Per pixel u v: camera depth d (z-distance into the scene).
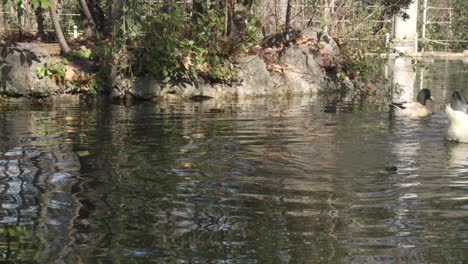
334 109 12.93
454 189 6.54
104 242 5.10
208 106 13.52
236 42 16.86
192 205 6.02
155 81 15.14
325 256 4.80
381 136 9.48
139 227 5.43
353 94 16.33
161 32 15.74
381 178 6.98
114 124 10.71
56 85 14.93
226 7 16.62
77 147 8.61
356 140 9.16
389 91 16.81
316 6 19.38
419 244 5.03
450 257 4.77
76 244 5.06
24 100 14.38
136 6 15.80
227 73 15.87
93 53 15.85
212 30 16.44
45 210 5.89
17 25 20.50
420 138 9.34
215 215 5.73
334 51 18.05
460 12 36.56
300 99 15.03
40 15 20.06
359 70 18.09
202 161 7.77
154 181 6.85
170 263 4.69
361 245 5.02
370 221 5.57
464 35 35.22
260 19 19.00
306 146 8.70
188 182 6.80
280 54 17.47
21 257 4.81
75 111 12.51
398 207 5.95
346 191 6.47
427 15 35.59
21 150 8.42
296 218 5.65
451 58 29.95
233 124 10.74
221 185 6.69
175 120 11.23
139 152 8.30
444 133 9.75
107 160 7.83
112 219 5.64
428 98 12.74
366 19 19.14
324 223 5.52
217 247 4.98
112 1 15.72
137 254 4.85
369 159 7.89
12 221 5.60
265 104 13.91
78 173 7.19
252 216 5.71
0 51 14.86
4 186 6.67
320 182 6.81
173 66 15.30
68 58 15.66
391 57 27.98
